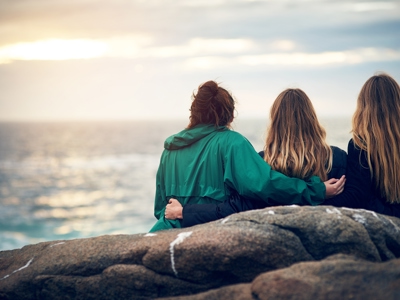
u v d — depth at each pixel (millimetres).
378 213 4043
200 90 4527
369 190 4316
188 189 4379
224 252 3537
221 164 4301
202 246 3584
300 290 3115
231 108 4527
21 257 4305
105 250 3918
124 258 3832
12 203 42562
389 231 3725
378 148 4289
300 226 3631
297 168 4270
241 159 4195
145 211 37375
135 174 64000
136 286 3740
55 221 34219
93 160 86188
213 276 3637
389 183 4297
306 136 4379
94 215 36156
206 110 4461
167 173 4562
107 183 55531
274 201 4160
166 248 3686
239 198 4219
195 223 4219
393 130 4297
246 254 3525
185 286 3688
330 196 4297
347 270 3166
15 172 69750
